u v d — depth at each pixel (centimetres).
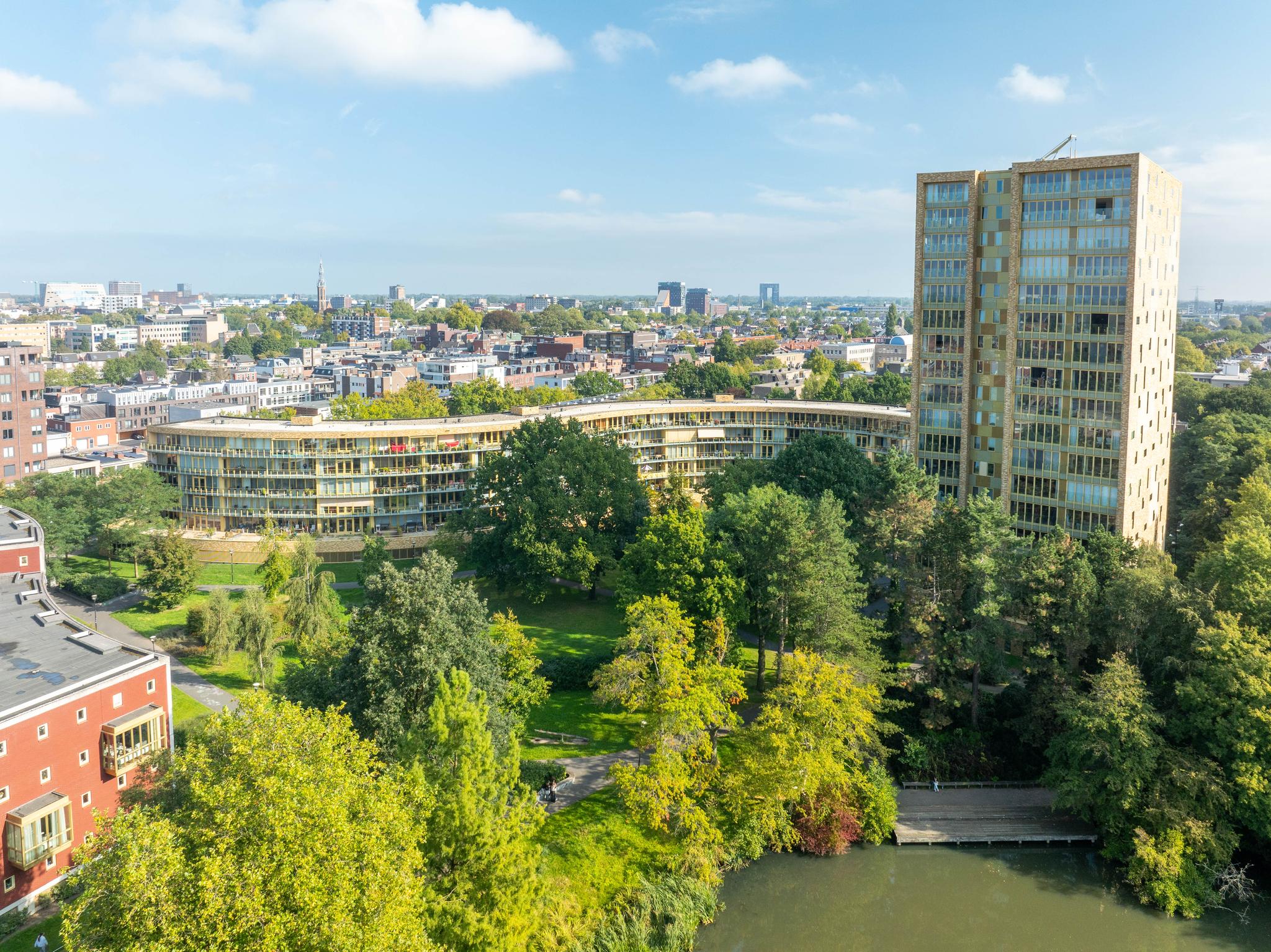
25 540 10956
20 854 6675
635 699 8625
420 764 6038
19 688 7175
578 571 13550
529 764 9112
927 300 14225
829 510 10794
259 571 13825
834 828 8681
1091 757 8588
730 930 7675
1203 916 7856
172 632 12419
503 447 16425
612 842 8200
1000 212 13475
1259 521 11331
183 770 5697
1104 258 12156
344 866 4831
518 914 5831
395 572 7869
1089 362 12381
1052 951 7444
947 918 7831
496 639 9456
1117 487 12269
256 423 17675
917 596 10150
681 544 11256
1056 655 9625
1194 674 8681
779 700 8869
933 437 14425
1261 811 7850
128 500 15912
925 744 9950
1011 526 11281
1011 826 8994
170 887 4509
